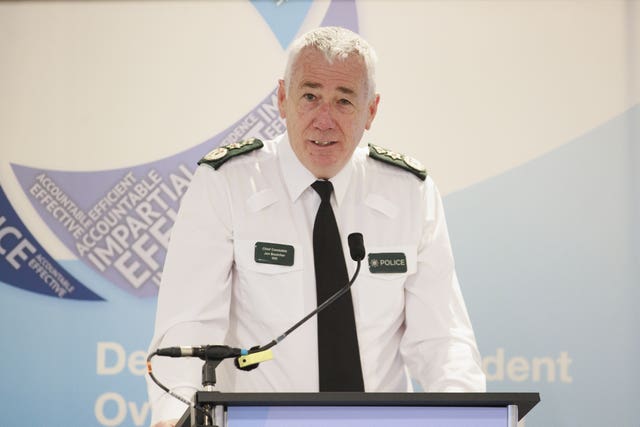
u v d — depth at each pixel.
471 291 11.12
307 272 8.19
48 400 10.82
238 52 11.34
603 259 11.19
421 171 8.77
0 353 10.84
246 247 8.15
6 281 10.92
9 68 11.22
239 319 8.25
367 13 11.46
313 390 7.91
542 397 11.02
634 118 11.32
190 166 11.20
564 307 11.12
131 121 11.22
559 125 11.33
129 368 10.91
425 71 11.39
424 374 8.17
